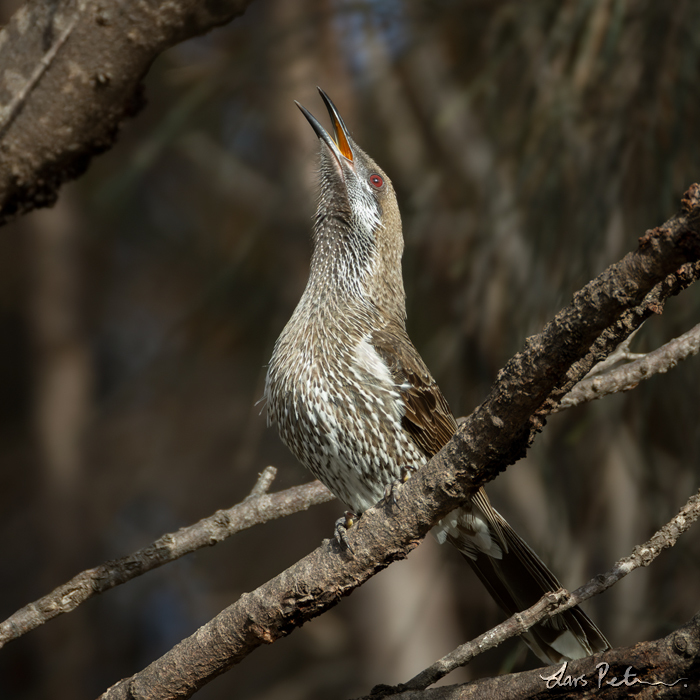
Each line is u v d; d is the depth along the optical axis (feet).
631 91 23.88
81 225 58.80
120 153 45.06
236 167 46.93
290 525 47.14
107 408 59.41
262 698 42.60
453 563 39.96
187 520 50.14
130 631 55.26
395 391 22.22
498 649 35.19
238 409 47.11
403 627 39.99
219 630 15.37
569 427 27.71
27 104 14.17
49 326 58.80
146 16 13.96
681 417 25.58
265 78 34.96
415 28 31.83
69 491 55.93
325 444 22.09
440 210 33.22
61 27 13.98
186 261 53.93
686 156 23.66
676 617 26.14
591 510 28.27
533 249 24.93
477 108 35.37
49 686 51.52
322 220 25.14
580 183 24.16
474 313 26.30
